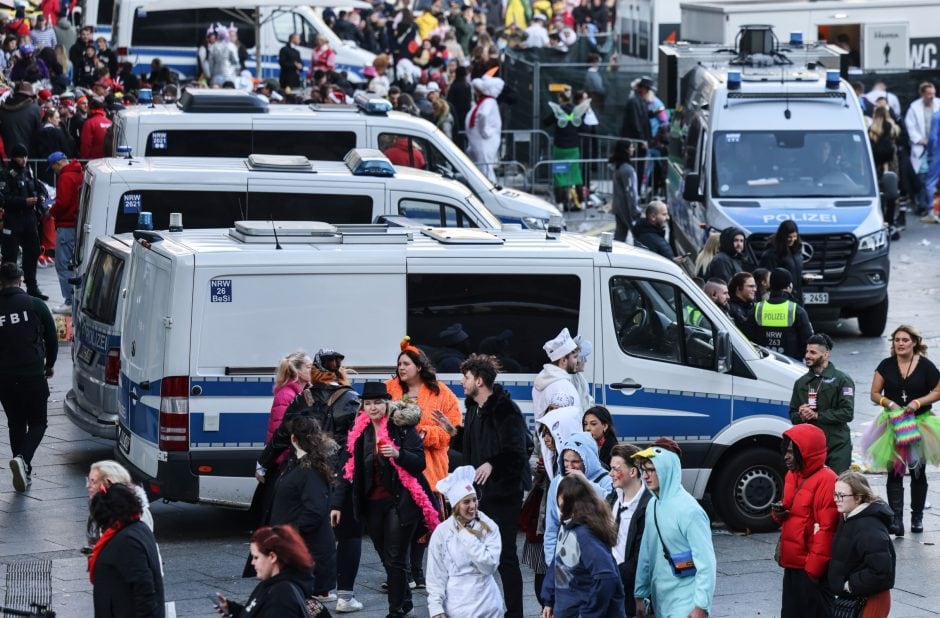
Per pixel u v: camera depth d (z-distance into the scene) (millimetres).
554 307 40375
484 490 32719
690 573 27984
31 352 44094
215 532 40750
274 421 36750
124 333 40906
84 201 52281
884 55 97125
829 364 40062
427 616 34062
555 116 91500
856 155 69250
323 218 52125
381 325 39562
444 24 130375
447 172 62156
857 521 29531
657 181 93375
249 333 38750
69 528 40531
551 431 31938
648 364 40688
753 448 41250
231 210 51625
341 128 61125
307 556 24328
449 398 35438
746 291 50125
